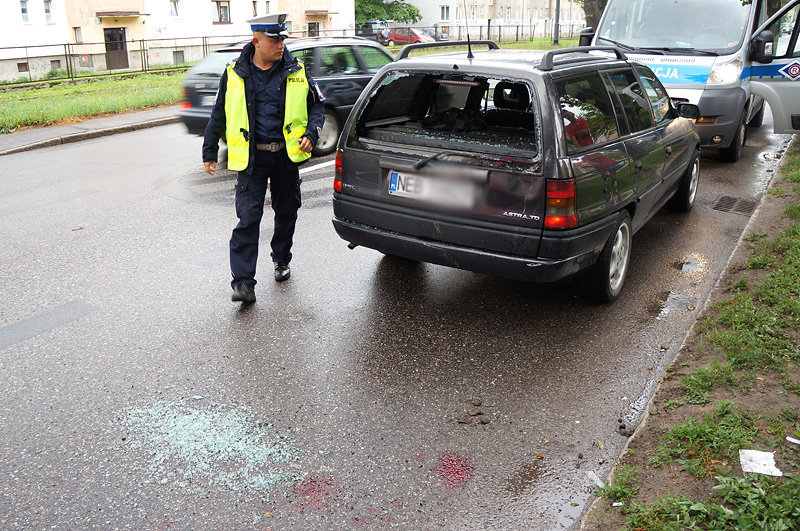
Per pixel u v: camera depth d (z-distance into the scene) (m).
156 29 36.28
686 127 6.43
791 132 8.73
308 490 3.05
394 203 4.59
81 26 33.44
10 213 7.45
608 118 4.74
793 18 8.54
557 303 5.00
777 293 4.50
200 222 7.04
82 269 5.74
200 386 3.92
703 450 3.04
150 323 4.72
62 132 12.71
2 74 30.97
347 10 46.53
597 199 4.35
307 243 6.32
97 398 3.80
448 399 3.77
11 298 5.16
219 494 3.03
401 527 2.82
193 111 10.03
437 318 4.77
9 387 3.91
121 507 2.95
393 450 3.33
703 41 9.07
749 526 2.54
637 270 5.57
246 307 4.97
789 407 3.32
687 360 3.92
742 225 6.66
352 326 4.65
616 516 2.74
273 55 4.71
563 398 3.77
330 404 3.73
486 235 4.26
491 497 3.00
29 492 3.04
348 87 10.40
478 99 5.65
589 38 10.14
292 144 4.90
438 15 56.22
